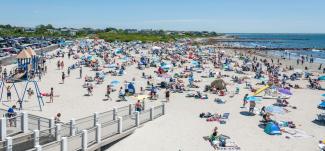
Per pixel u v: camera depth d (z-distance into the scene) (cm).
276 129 2412
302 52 12962
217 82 4000
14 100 3291
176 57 7988
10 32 17312
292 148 2141
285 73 6062
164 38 18062
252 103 2986
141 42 14462
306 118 2914
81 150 1834
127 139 2173
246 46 17025
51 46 10669
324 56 10975
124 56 8062
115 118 2308
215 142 2120
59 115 2409
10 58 6694
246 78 5141
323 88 4503
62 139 1686
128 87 3738
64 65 6247
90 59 6594
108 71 5544
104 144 1992
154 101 3431
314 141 2289
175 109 3062
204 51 11050
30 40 12312
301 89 4409
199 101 3469
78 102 3284
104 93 3766
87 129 1898
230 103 3409
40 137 1727
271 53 11962
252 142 2228
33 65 4647
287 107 3316
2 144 1587
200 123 2614
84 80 4656
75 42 13225
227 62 7138
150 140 2169
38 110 2906
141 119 2442
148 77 4875
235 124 2638
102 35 17438
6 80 4191
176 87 4022
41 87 4044
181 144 2127
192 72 5644
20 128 1916
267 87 3506
